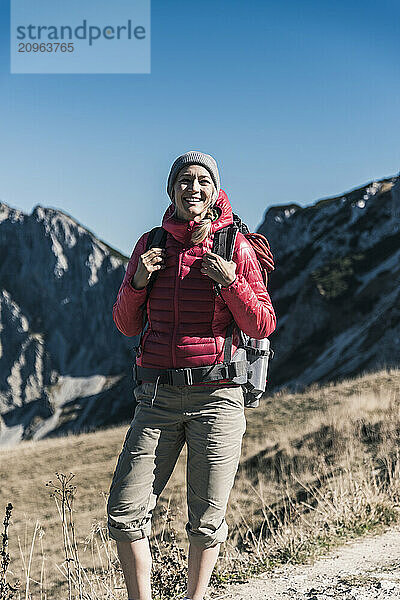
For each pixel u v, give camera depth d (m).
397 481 8.86
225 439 3.29
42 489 20.61
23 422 139.62
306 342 87.88
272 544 6.65
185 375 3.23
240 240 3.33
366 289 88.62
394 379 23.91
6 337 154.12
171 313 3.29
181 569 5.09
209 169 3.32
